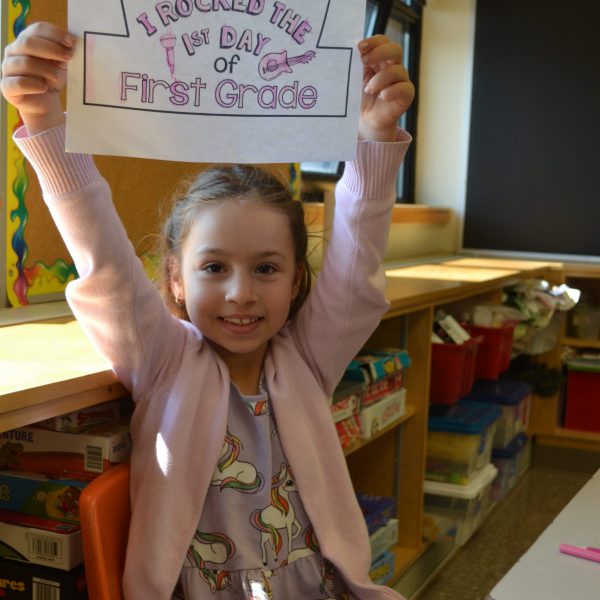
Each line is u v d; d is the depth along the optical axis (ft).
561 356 11.05
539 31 11.94
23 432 3.71
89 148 3.00
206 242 3.61
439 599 7.08
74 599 3.47
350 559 3.75
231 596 3.51
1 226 4.99
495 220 12.45
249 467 3.64
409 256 11.66
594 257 11.93
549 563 2.92
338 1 3.08
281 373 3.86
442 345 7.72
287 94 3.11
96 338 3.46
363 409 6.18
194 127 3.08
